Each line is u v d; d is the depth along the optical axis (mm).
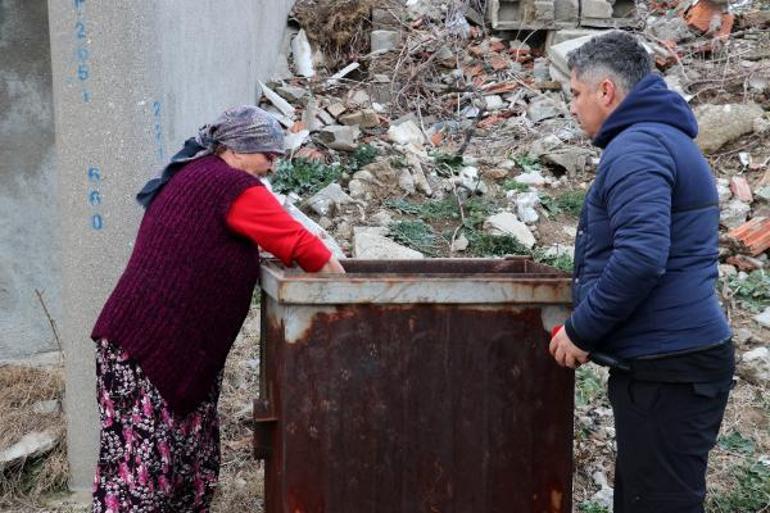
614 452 4664
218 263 3428
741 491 4336
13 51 5438
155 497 3512
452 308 3186
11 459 4551
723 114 7738
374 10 9914
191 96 6512
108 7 4035
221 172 3465
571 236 7031
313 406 3164
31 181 5594
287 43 9922
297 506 3197
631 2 9742
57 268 5715
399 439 3213
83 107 4105
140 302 3436
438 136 8555
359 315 3148
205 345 3479
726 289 6199
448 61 9547
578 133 8242
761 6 9875
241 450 4672
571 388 3270
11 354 5762
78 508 4375
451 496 3258
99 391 3529
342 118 8648
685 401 3059
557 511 3309
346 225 7090
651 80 3121
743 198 7141
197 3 6637
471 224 7082
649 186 2902
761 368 5301
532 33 9688
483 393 3234
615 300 2893
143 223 3547
